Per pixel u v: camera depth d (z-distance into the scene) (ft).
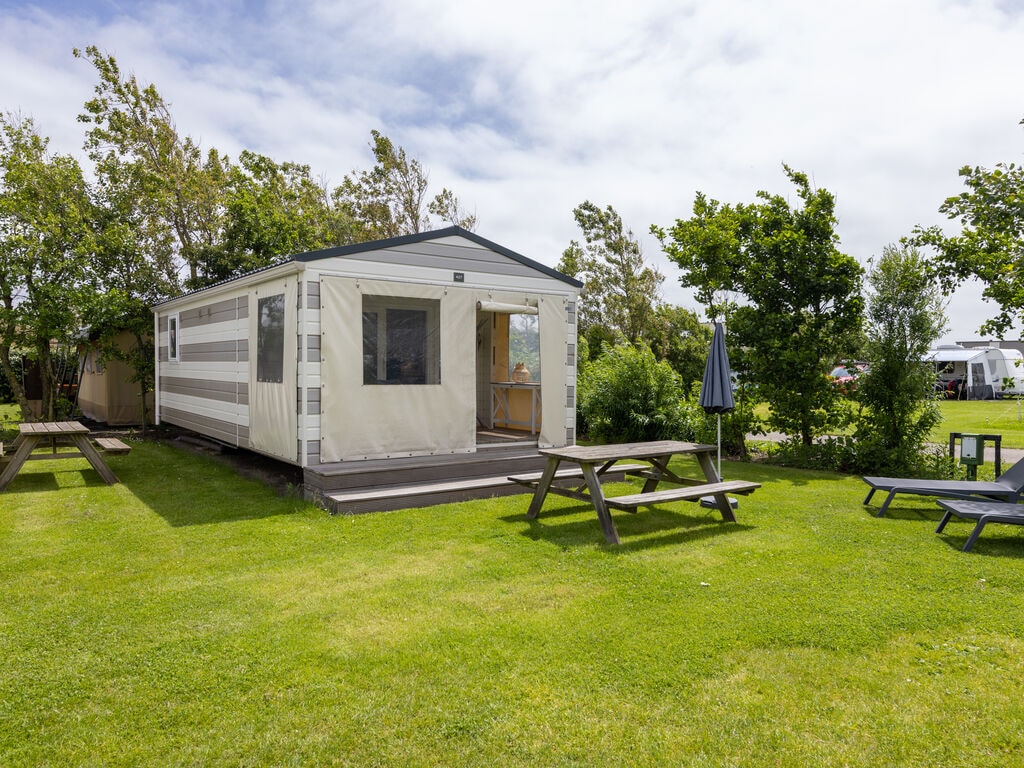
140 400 48.44
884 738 8.34
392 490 21.93
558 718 8.77
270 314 24.66
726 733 8.45
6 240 38.75
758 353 34.50
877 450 29.99
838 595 13.32
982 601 13.02
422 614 12.34
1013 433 45.75
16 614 12.34
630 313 71.82
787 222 34.24
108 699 9.26
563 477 23.62
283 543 17.31
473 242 25.16
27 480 27.14
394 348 23.56
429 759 7.91
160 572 14.90
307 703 9.13
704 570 14.98
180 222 56.65
